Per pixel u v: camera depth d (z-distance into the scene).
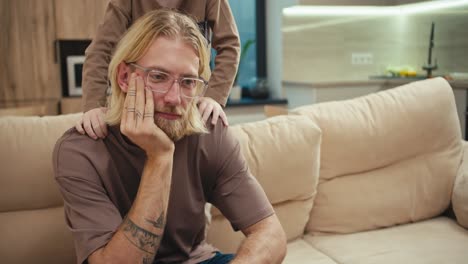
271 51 4.57
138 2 1.52
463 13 3.99
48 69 3.57
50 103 3.59
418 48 4.58
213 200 1.32
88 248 1.04
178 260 1.27
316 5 4.18
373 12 4.61
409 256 1.66
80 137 1.16
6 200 1.45
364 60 4.66
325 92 3.98
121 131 1.07
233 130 1.77
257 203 1.25
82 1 3.58
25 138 1.49
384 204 1.96
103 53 1.44
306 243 1.84
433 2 4.16
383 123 2.00
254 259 1.14
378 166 2.02
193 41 1.11
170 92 1.08
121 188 1.18
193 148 1.23
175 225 1.23
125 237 1.03
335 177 1.97
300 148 1.80
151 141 1.06
